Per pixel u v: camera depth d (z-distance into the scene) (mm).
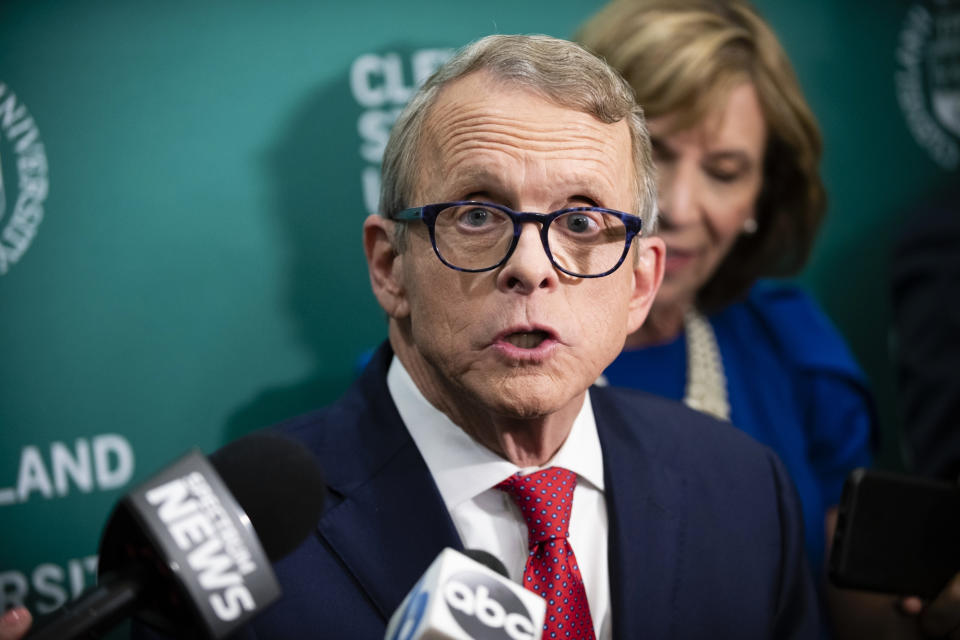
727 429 1477
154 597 800
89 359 1959
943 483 1259
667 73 1866
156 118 1984
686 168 1938
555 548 1124
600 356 1064
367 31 2104
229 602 766
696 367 2074
